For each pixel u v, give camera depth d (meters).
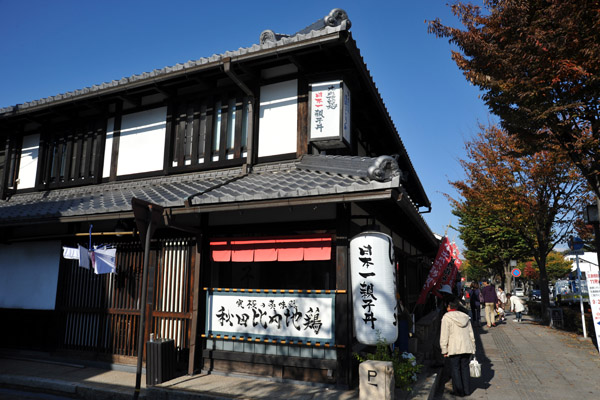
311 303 6.89
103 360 8.46
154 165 10.11
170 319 8.00
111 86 9.98
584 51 7.06
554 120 8.25
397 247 11.34
